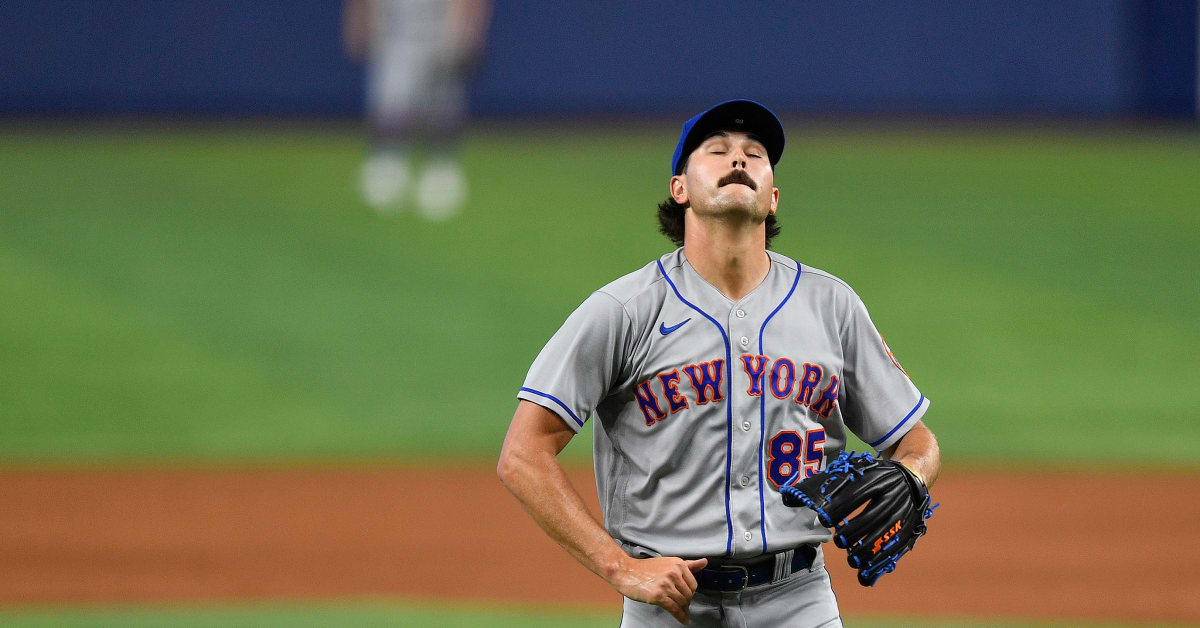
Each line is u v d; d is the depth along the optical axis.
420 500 31.25
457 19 63.09
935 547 27.91
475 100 93.19
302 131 87.94
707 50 93.69
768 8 93.44
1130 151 84.19
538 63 93.12
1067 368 44.28
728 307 12.43
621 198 67.00
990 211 66.44
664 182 71.31
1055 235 61.94
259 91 90.62
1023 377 43.28
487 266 54.91
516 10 92.50
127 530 28.42
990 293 52.44
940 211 66.00
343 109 91.25
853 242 59.44
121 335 45.19
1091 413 39.69
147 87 89.25
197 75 89.75
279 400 39.91
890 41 94.12
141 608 22.98
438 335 46.47
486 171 74.19
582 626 21.94
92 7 88.06
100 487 31.88
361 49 65.88
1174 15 94.75
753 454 12.27
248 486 32.16
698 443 12.26
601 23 93.00
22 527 28.48
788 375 12.37
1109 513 30.55
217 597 23.81
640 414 12.44
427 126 65.06
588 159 78.56
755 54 93.81
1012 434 37.59
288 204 64.81
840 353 12.79
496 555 26.97
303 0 90.12
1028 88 95.19
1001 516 30.28
